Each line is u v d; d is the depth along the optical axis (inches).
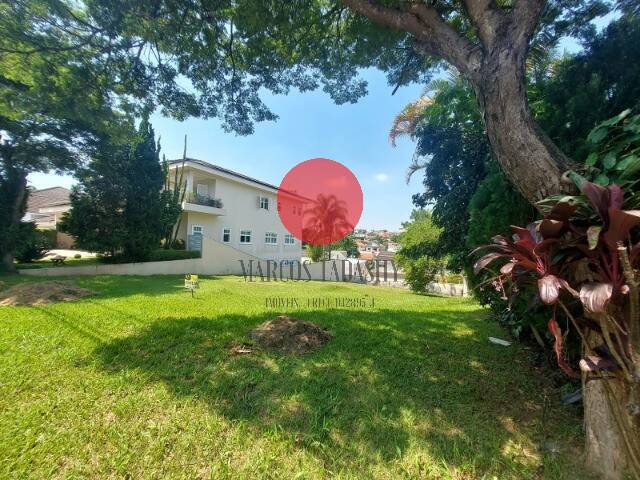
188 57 192.7
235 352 138.9
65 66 177.9
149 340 148.7
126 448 74.8
